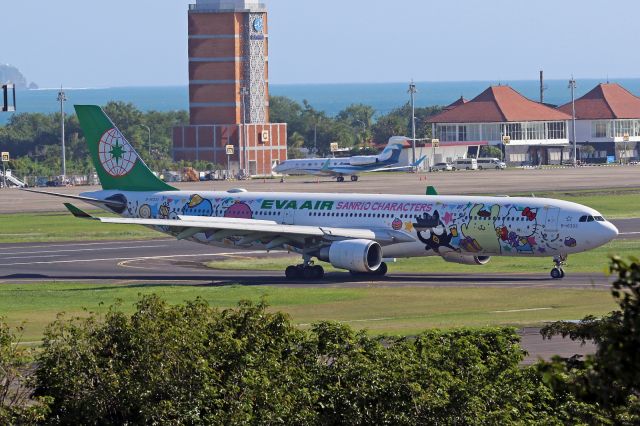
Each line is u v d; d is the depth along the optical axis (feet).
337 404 349.61
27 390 343.05
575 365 288.92
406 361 360.28
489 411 344.90
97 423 336.08
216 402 336.90
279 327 379.96
